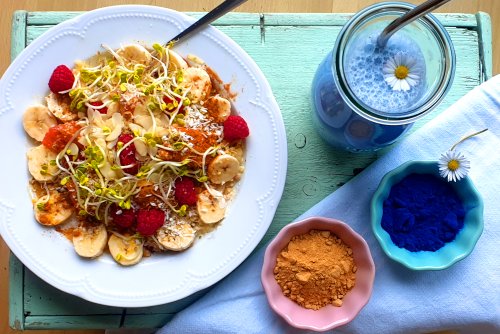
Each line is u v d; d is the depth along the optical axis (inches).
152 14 15.8
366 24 14.0
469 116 17.2
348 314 16.0
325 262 16.1
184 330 16.5
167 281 15.7
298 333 16.7
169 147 15.6
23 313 16.5
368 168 17.1
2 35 22.0
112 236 15.7
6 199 15.4
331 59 14.9
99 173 15.4
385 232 16.3
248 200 15.9
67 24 15.6
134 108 15.8
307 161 17.4
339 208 16.9
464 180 16.3
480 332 17.4
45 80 15.8
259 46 17.5
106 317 16.7
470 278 17.0
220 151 15.9
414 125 17.8
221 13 15.5
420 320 16.9
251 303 16.8
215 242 15.9
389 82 14.1
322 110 15.5
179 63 16.0
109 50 16.0
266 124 15.9
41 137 15.7
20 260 15.5
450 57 13.6
